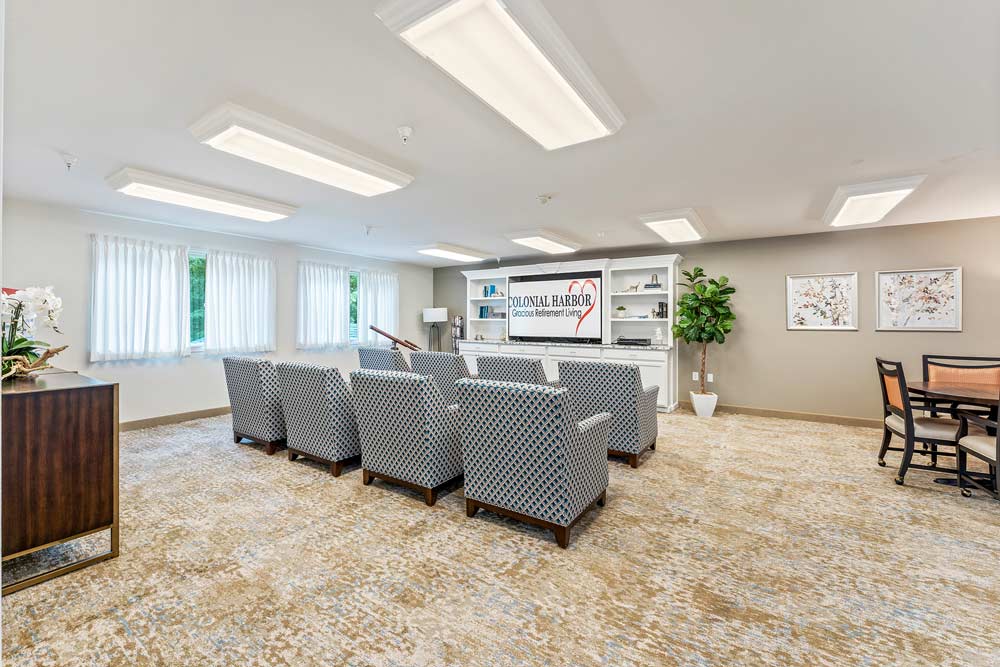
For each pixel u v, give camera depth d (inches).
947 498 120.3
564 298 270.7
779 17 69.1
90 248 173.0
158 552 93.1
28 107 94.1
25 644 69.6
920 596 80.9
